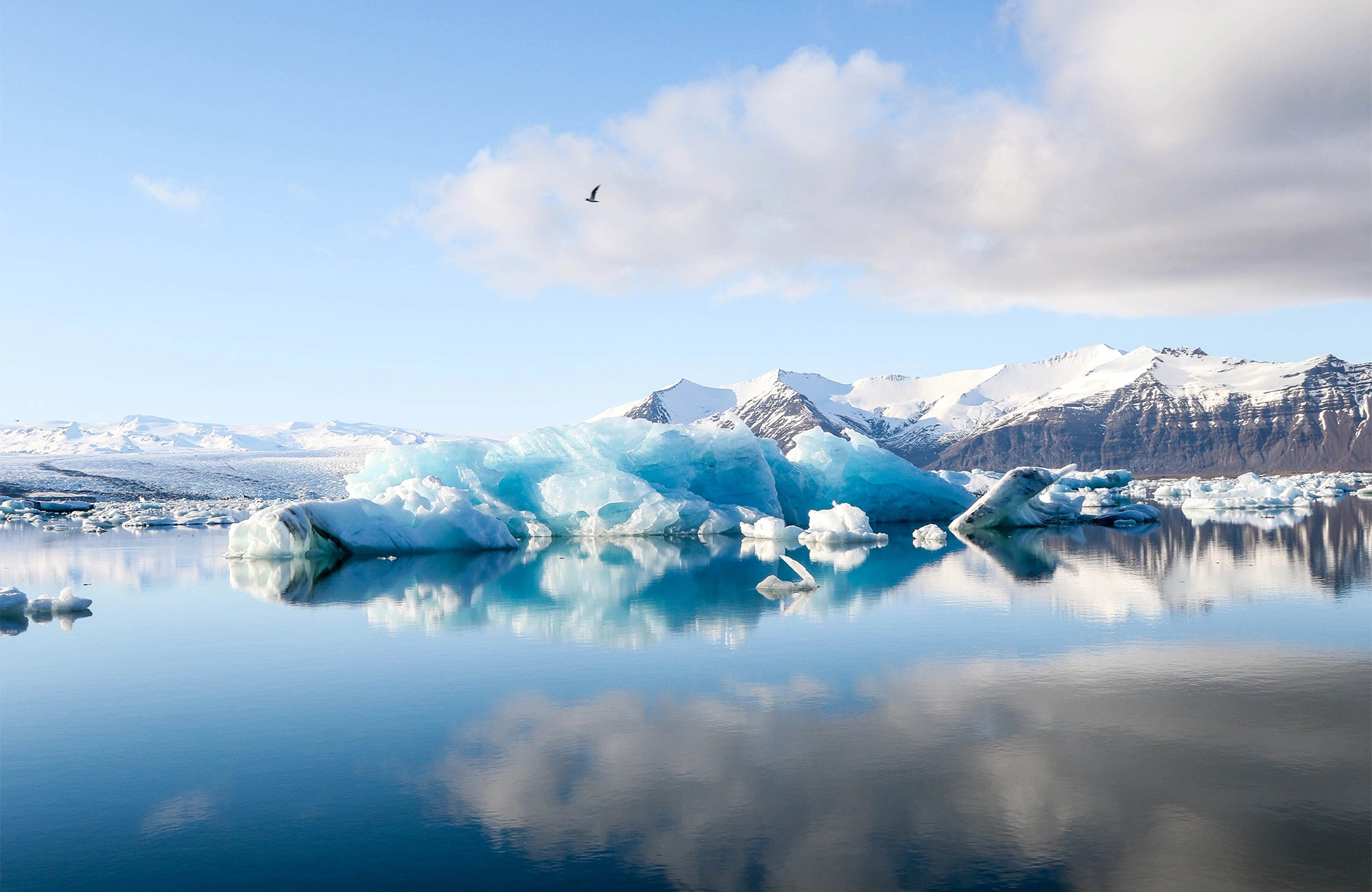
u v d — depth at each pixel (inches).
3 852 236.2
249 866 225.9
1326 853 223.5
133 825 253.0
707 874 216.4
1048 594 692.1
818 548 1254.9
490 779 285.7
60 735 342.3
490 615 623.5
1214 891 205.5
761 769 289.6
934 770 286.0
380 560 1116.5
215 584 862.5
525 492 1584.6
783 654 470.9
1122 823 243.1
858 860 222.7
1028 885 208.8
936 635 518.9
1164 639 501.7
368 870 222.1
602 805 261.9
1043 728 329.7
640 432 1669.5
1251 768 284.8
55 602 677.9
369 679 429.4
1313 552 1033.5
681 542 1405.0
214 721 358.9
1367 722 333.7
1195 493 2997.0
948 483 1952.5
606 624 573.9
